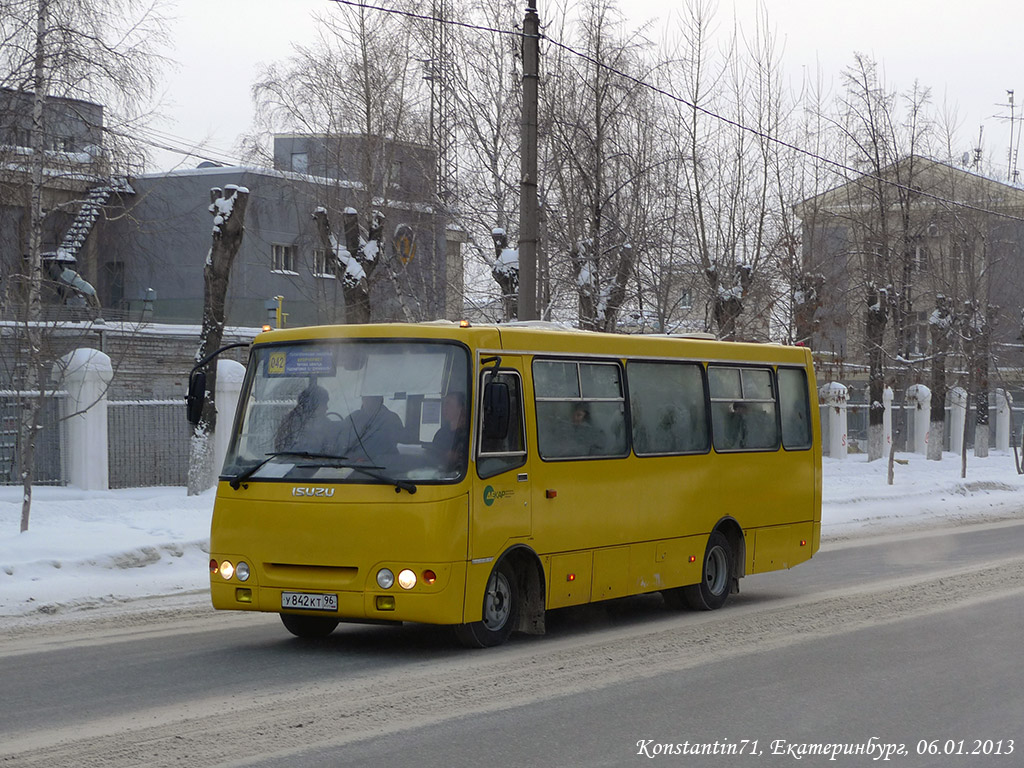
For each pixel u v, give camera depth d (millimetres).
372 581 13836
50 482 33438
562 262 38406
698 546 18609
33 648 14633
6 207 34406
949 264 56438
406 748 9992
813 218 46500
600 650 14875
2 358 29047
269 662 13867
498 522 14625
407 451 14133
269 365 15039
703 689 12523
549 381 15875
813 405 21766
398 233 40688
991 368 56625
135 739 10164
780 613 18250
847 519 36062
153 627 16391
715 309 41094
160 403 36375
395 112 42000
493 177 41594
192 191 61656
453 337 14562
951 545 28938
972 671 13586
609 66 39062
